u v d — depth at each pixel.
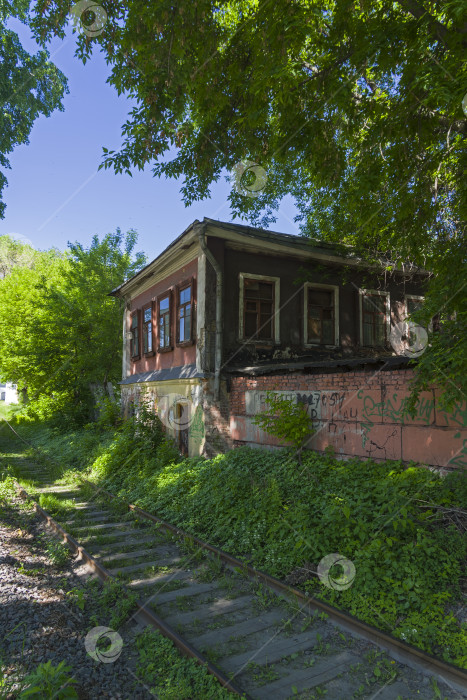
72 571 6.01
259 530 6.34
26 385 30.17
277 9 6.37
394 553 4.86
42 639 4.03
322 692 3.35
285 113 7.48
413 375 6.61
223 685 3.38
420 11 6.09
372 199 8.37
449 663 3.49
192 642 4.08
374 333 14.34
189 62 7.36
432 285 6.59
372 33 6.43
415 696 3.31
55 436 21.20
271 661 3.78
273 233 11.84
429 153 7.90
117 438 14.54
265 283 12.56
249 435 10.42
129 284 17.09
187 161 9.80
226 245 11.78
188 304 12.59
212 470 9.27
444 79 5.58
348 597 4.54
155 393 14.80
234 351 11.71
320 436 8.41
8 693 3.25
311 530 5.72
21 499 9.98
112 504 9.46
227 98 8.17
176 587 5.32
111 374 21.58
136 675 3.63
